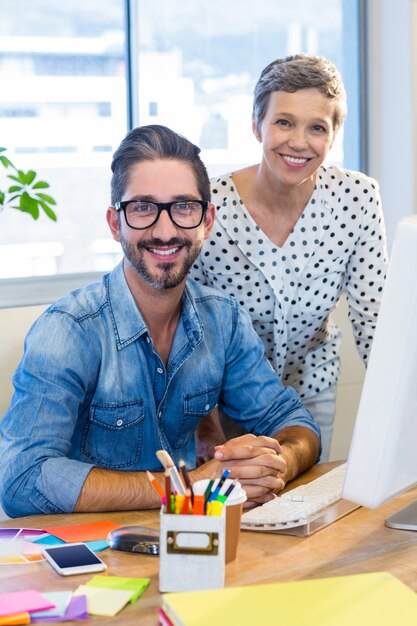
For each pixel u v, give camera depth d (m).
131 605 1.15
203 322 1.88
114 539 1.33
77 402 1.72
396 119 3.38
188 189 1.70
